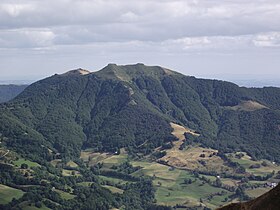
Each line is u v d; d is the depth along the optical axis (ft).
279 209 112.68
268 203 115.65
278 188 116.67
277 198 114.73
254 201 120.26
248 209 118.93
